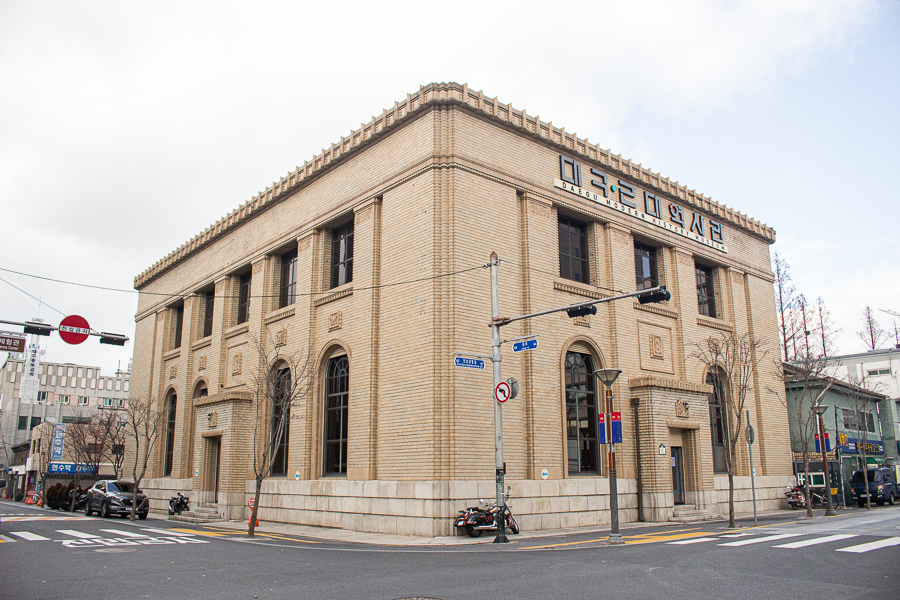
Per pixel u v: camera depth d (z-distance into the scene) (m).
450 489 19.38
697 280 31.03
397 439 20.98
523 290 22.88
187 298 35.84
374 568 12.29
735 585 9.97
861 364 54.94
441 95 22.28
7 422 87.69
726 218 32.03
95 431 50.56
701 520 24.33
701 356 28.72
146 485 35.66
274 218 29.34
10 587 10.45
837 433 34.38
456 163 21.72
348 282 25.53
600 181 26.56
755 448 30.66
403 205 22.61
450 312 20.56
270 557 14.28
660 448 24.17
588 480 22.84
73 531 21.30
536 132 24.25
